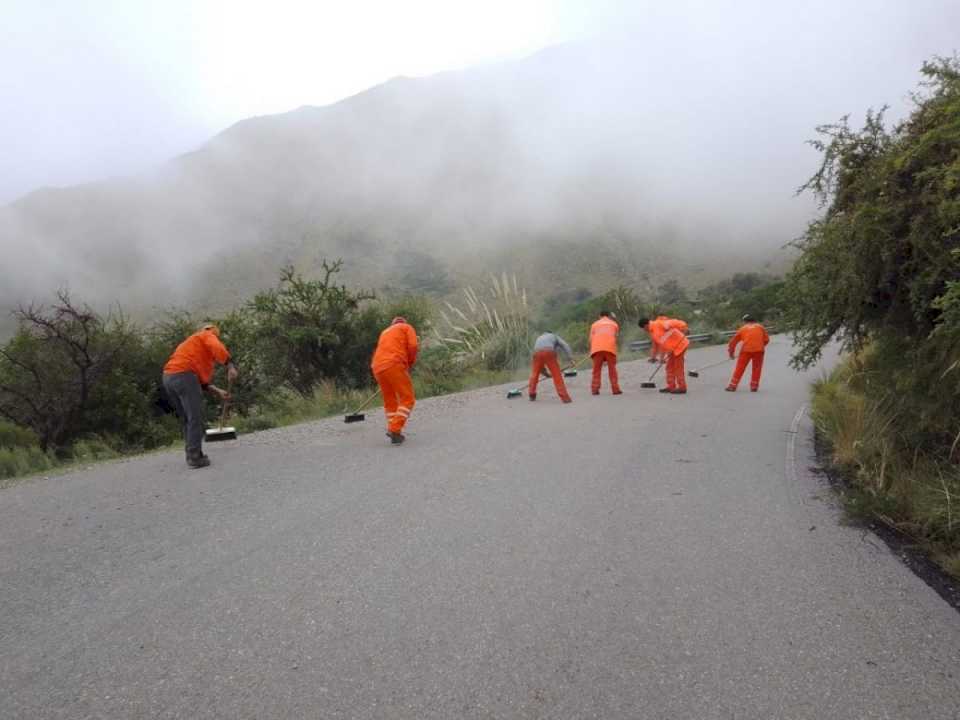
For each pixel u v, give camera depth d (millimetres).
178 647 3672
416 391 16094
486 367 19953
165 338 15711
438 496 6262
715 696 3117
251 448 9336
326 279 17656
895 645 3549
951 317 5094
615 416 10445
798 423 9648
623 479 6703
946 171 5141
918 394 6055
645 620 3818
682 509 5750
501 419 10516
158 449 11977
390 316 18438
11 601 4422
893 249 5957
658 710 3018
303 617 3949
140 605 4227
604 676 3283
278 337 16922
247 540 5305
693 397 12555
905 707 3029
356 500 6250
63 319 13617
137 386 13953
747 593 4148
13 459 10305
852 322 7109
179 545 5297
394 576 4477
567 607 3982
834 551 4812
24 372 13148
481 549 4906
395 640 3652
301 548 5066
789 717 2961
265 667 3430
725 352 22891
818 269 7141
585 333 24328
